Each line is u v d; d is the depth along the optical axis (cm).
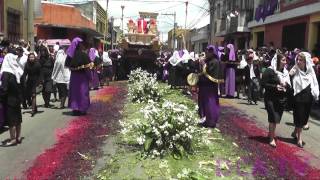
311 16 2127
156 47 2786
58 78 1444
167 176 739
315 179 758
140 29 2858
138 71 2200
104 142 949
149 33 2858
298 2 2298
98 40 5925
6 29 2161
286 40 2467
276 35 2641
